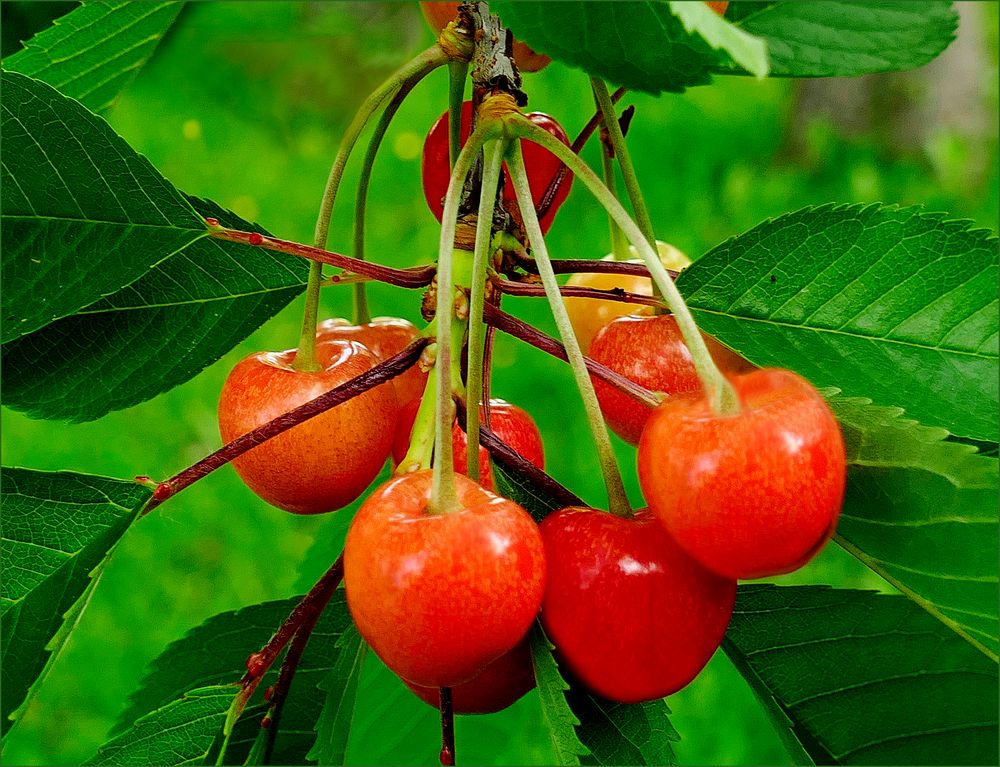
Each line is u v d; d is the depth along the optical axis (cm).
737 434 25
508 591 25
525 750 57
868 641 30
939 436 27
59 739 69
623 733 29
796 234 29
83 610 28
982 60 122
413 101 110
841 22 29
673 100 111
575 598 27
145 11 33
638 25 27
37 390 31
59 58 33
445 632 25
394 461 30
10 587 29
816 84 123
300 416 28
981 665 29
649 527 27
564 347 27
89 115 28
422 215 101
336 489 29
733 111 117
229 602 75
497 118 27
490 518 26
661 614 27
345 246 96
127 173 29
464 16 30
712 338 29
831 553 73
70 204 29
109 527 29
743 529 25
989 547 27
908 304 29
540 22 27
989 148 118
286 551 78
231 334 31
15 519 29
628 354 29
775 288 29
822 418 26
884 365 29
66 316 30
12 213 29
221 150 107
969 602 28
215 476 81
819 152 115
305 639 29
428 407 27
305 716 32
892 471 27
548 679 26
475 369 27
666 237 97
